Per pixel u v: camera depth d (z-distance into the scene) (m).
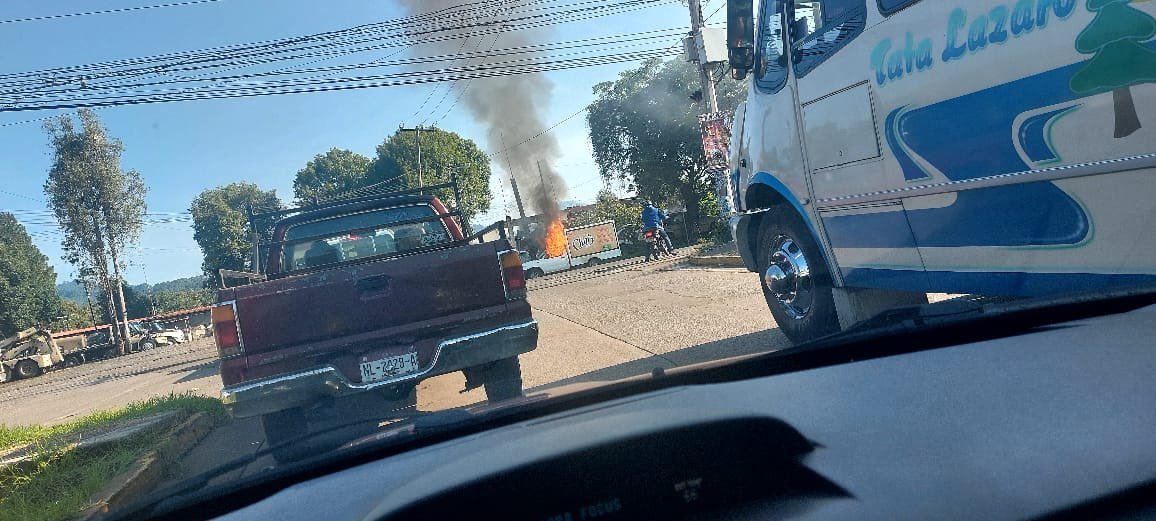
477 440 1.88
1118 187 2.83
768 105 5.19
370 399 6.50
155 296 71.06
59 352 33.16
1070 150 2.97
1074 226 3.06
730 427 1.58
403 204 6.76
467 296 4.73
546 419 1.97
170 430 5.90
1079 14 2.84
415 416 2.40
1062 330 2.16
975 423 1.57
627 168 35.47
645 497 1.53
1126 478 1.29
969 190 3.49
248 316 4.40
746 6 5.38
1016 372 1.82
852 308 4.64
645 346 6.83
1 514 4.07
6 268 51.22
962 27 3.38
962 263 3.68
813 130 4.62
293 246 6.47
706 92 15.55
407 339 4.61
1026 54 3.07
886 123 3.94
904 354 2.10
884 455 1.48
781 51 4.96
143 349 37.75
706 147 14.86
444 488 1.50
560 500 1.53
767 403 1.80
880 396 1.78
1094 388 1.66
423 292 4.66
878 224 4.20
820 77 4.51
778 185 5.14
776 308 5.65
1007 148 3.23
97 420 6.86
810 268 5.12
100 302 41.12
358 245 6.67
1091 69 2.82
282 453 2.18
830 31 4.37
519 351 4.70
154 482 4.79
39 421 10.50
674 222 34.22
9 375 30.69
